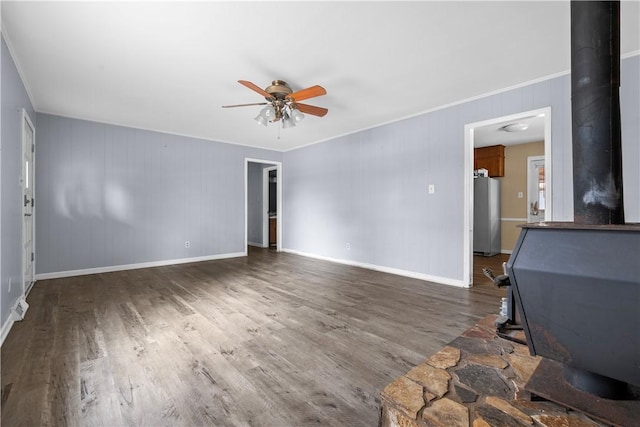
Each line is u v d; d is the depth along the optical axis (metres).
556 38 2.30
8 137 2.41
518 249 0.92
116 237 4.57
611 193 0.84
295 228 6.36
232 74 2.89
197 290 3.49
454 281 3.69
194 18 2.05
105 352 1.98
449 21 2.10
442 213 3.80
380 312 2.75
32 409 1.42
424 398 0.97
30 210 3.54
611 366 0.80
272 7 1.95
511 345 1.29
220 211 5.70
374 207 4.68
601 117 0.85
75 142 4.21
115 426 1.32
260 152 6.27
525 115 3.08
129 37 2.27
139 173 4.77
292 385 1.63
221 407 1.45
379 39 2.32
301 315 2.67
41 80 3.01
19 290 2.80
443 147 3.78
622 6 1.94
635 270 0.71
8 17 2.02
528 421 0.84
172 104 3.70
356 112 4.02
